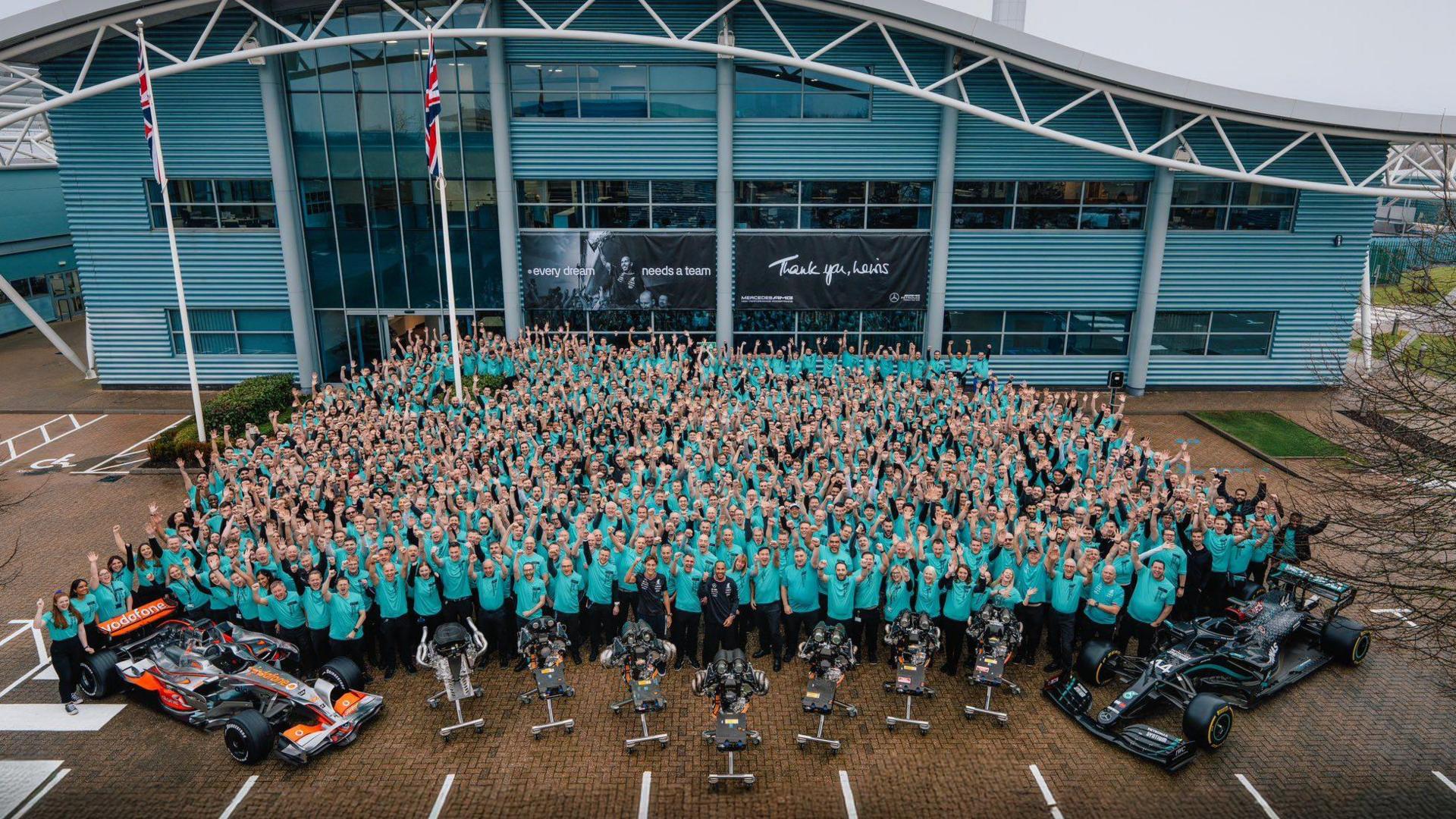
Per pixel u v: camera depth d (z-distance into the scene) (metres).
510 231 28.98
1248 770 11.74
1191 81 25.98
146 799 11.20
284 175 28.36
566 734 12.41
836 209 29.45
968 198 29.33
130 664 13.20
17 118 24.81
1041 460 17.59
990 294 30.05
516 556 13.62
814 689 11.54
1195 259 29.64
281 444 19.44
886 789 11.34
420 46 27.75
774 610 13.59
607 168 28.78
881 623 15.25
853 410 20.55
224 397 26.47
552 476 16.88
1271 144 28.52
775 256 29.23
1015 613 13.64
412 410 22.02
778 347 30.56
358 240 29.47
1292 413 28.30
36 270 42.66
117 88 25.97
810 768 11.73
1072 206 29.34
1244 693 13.07
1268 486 22.00
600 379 23.89
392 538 13.43
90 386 31.92
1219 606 14.84
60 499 21.44
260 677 12.37
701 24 25.33
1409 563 11.00
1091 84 26.52
